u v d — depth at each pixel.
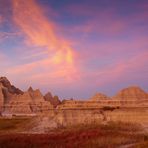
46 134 64.69
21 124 92.25
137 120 82.06
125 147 50.16
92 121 83.25
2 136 59.78
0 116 159.12
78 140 56.44
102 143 53.47
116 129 74.00
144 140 57.59
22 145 51.06
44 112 90.88
